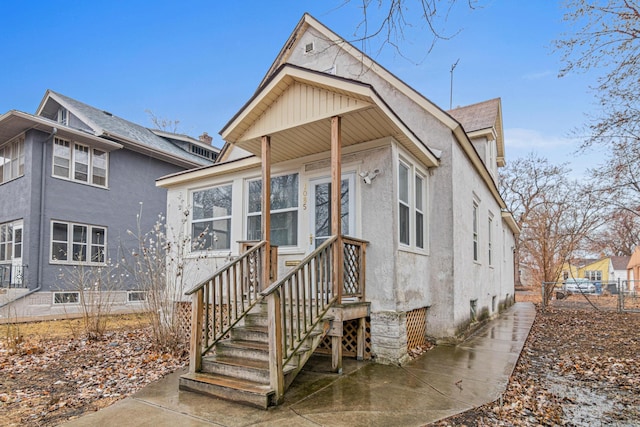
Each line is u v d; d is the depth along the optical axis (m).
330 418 3.66
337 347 5.16
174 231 8.78
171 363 5.79
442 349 6.55
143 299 7.98
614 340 7.68
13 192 12.43
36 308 11.43
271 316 4.08
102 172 13.77
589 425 3.53
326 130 5.72
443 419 3.63
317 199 6.86
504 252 15.11
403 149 6.39
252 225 7.76
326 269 5.12
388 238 5.87
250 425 3.51
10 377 5.15
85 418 3.70
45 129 12.05
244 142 6.23
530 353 6.55
